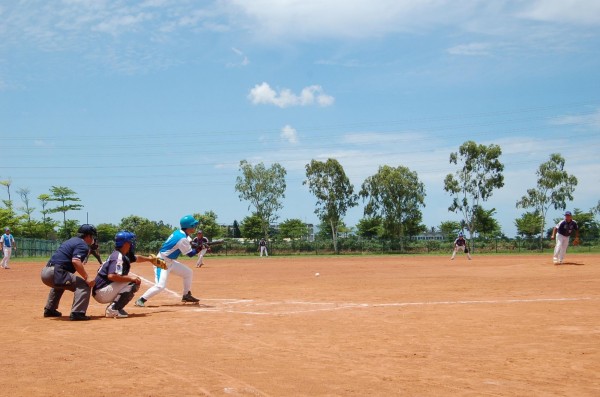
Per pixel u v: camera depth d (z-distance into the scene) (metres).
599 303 11.98
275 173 69.50
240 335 8.55
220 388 5.55
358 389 5.52
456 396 5.29
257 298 13.98
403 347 7.55
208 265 35.22
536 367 6.39
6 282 21.09
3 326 9.65
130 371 6.25
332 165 69.56
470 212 65.62
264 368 6.39
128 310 11.69
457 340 8.01
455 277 20.42
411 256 51.06
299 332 8.80
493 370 6.27
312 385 5.66
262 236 83.50
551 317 10.03
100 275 10.55
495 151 64.56
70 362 6.71
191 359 6.86
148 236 79.75
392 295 14.23
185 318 10.40
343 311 11.23
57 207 77.00
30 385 5.68
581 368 6.34
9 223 71.38
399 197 72.19
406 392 5.42
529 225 82.00
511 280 18.38
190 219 12.45
